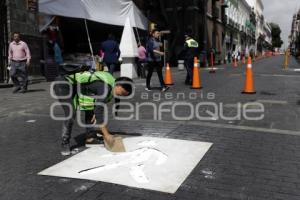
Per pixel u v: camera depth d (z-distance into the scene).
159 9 31.59
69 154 4.93
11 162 4.72
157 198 3.64
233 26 56.41
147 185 3.93
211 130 6.24
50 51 16.00
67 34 21.16
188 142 5.46
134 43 16.92
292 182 4.05
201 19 36.03
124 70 17.00
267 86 12.92
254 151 5.11
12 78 11.35
